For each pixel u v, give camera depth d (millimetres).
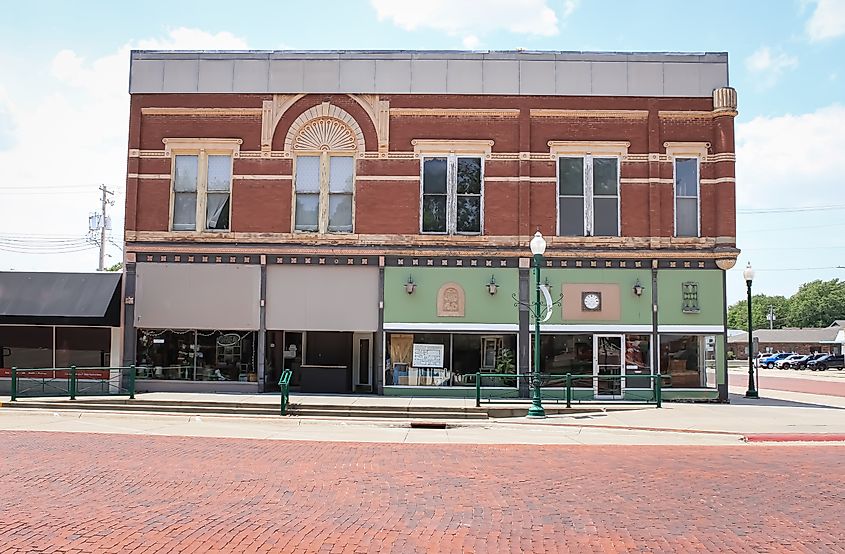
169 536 7809
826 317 151375
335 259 24812
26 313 23969
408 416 20547
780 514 9148
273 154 25125
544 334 24625
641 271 24672
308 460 12797
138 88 25359
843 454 14148
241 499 9602
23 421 18062
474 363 24625
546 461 13062
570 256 24562
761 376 57500
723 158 24625
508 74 25141
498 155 24953
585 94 25062
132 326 24828
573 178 25016
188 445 14344
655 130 24922
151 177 25219
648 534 8195
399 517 8805
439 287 24688
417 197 24922
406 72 25188
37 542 7500
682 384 24516
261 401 22141
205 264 24906
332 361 26859
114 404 21328
